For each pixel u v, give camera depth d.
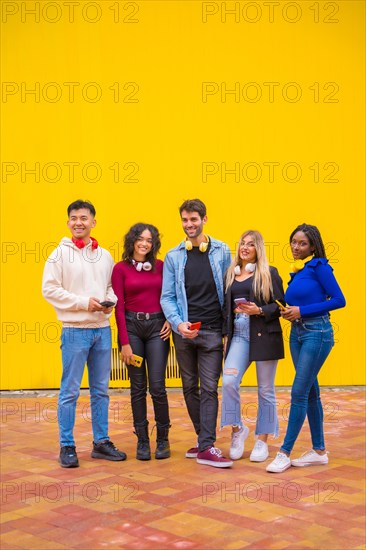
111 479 4.54
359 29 7.48
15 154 7.29
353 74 7.49
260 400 4.97
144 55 7.36
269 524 3.73
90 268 4.97
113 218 7.38
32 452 5.19
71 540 3.54
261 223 7.47
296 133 7.47
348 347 7.54
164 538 3.56
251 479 4.52
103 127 7.36
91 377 5.09
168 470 4.74
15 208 7.30
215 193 7.44
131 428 5.92
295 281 4.77
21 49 7.27
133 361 5.01
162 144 7.40
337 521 3.77
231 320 4.93
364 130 7.52
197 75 7.40
